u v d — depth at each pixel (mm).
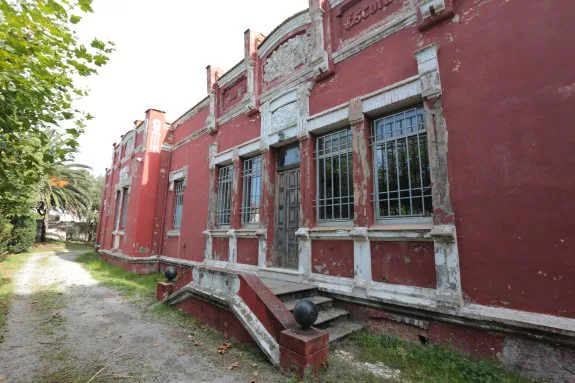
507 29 4250
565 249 3525
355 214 5668
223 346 4555
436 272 4484
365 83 5922
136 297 7996
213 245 9820
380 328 5070
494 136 4199
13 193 4734
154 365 4035
